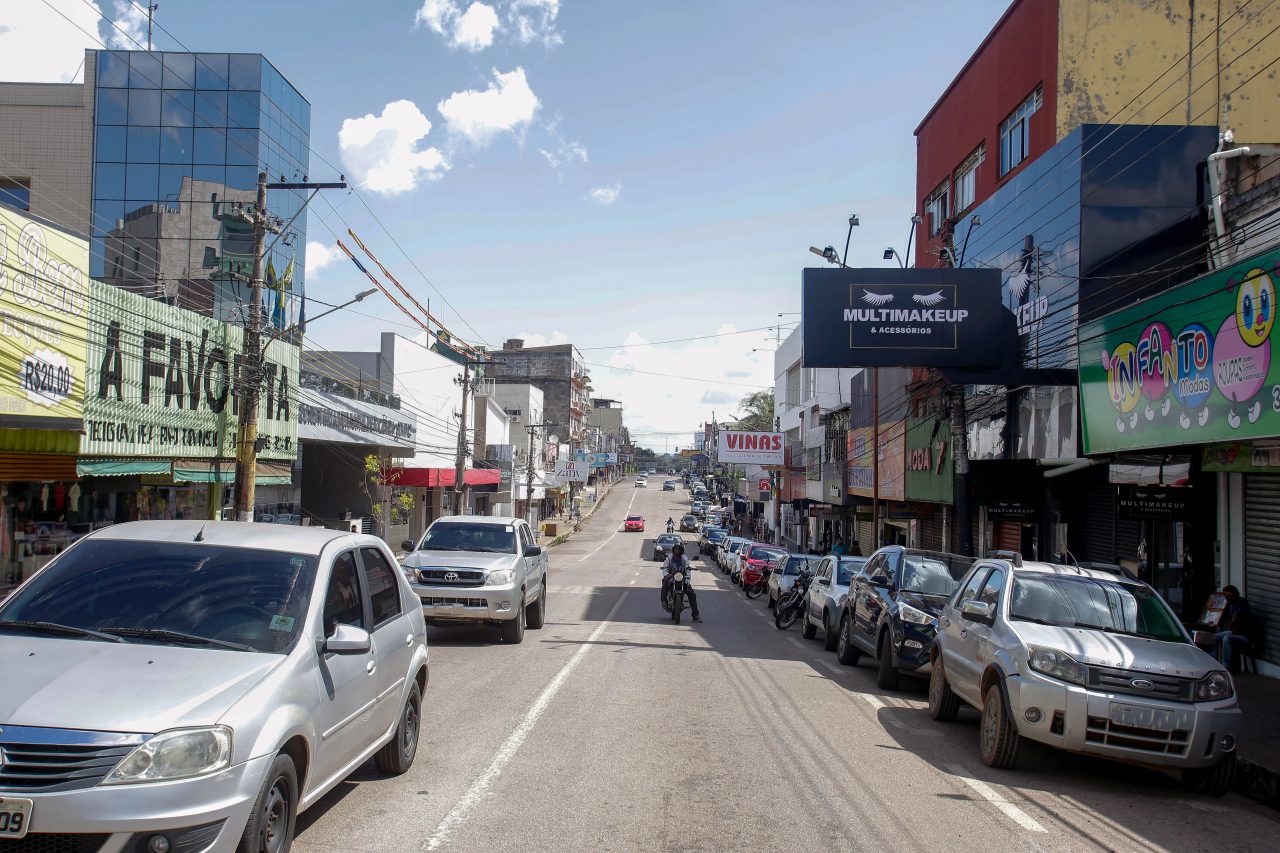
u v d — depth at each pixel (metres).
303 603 5.40
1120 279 16.72
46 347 13.69
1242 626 13.38
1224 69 18.52
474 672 11.95
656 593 28.94
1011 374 18.05
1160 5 18.67
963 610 8.90
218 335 19.88
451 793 6.53
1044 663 7.63
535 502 74.69
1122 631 8.36
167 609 5.18
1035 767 8.16
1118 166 16.94
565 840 5.63
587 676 11.88
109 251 34.44
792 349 56.84
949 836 6.00
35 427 13.80
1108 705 7.31
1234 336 11.16
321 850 5.31
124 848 3.92
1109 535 17.89
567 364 103.88
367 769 7.15
